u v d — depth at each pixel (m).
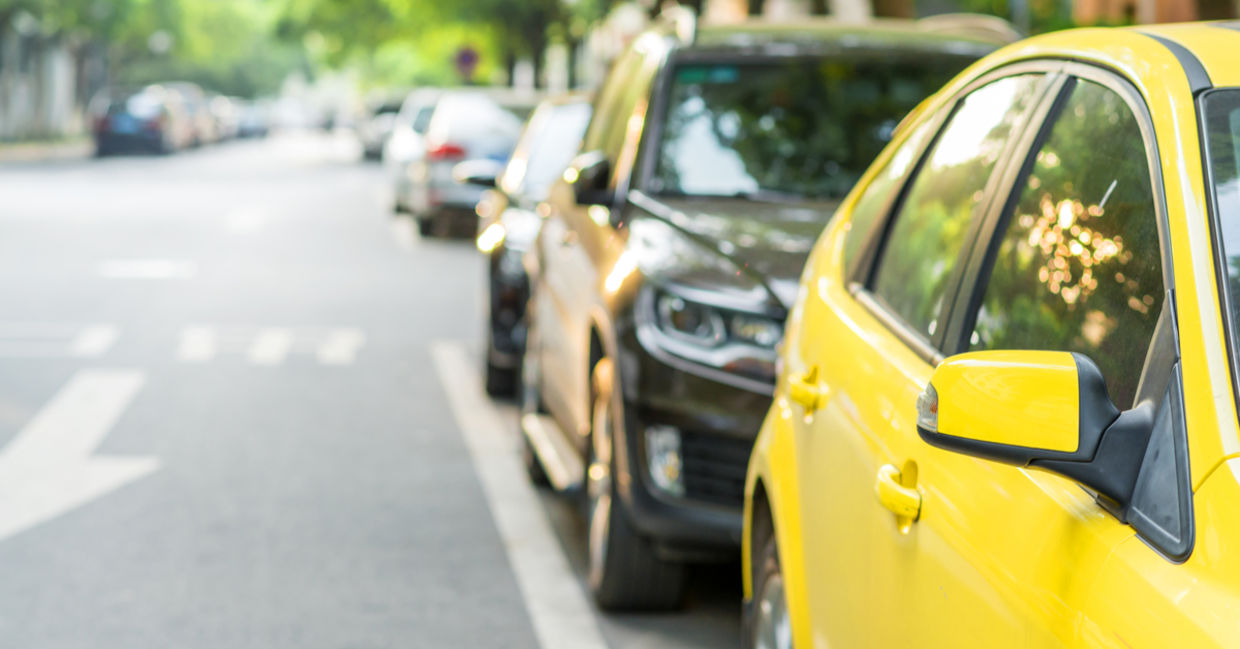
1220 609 2.57
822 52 9.73
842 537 4.40
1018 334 3.77
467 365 16.20
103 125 73.88
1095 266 3.51
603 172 9.16
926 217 4.79
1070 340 3.49
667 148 9.24
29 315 19.08
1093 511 3.02
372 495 10.61
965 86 5.02
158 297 21.08
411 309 20.58
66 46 113.56
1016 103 4.39
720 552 7.48
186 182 50.78
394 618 7.99
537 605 8.28
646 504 7.50
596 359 8.56
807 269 5.93
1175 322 3.04
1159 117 3.41
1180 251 3.12
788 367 5.49
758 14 28.16
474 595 8.42
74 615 7.93
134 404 13.70
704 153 9.22
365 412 13.57
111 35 95.44
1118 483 2.91
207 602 8.19
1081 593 2.89
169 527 9.68
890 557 3.93
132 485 10.75
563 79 104.50
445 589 8.52
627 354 7.70
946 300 4.26
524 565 9.02
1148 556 2.79
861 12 37.59
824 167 9.18
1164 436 2.90
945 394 3.03
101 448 11.93
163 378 14.98
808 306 5.54
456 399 14.27
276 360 16.20
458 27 81.06
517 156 15.66
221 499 10.41
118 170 58.34
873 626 4.05
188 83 167.38
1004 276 3.98
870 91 9.55
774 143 9.26
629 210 8.80
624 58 11.00
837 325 5.05
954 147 4.82
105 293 21.39
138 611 8.02
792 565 4.97
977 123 4.69
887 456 4.09
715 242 7.96
